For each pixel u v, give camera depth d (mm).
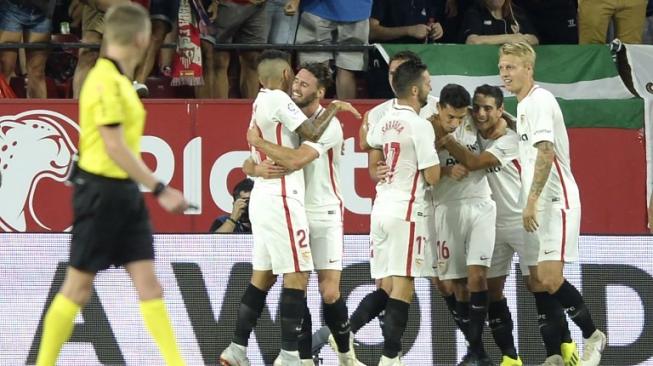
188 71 39938
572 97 41781
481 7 43344
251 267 30953
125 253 23781
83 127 23469
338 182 30453
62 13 44062
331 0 41281
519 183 31078
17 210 39406
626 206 40938
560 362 30172
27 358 30562
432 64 41188
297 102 30547
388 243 29562
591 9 44438
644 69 42312
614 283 31094
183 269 30938
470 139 30844
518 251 31109
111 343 30625
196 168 39562
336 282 29984
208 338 30875
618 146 41031
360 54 41312
